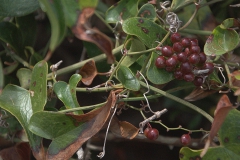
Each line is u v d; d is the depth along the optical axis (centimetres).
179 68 88
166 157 117
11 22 98
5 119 94
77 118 85
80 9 76
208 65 89
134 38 90
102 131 108
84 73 91
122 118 115
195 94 93
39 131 85
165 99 109
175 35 88
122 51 92
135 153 115
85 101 115
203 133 107
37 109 86
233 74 89
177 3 93
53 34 73
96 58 94
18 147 93
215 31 88
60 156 85
